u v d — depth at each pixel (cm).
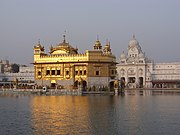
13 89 11494
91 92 10412
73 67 11244
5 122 4078
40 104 6575
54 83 11594
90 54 11031
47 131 3481
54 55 11688
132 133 3391
